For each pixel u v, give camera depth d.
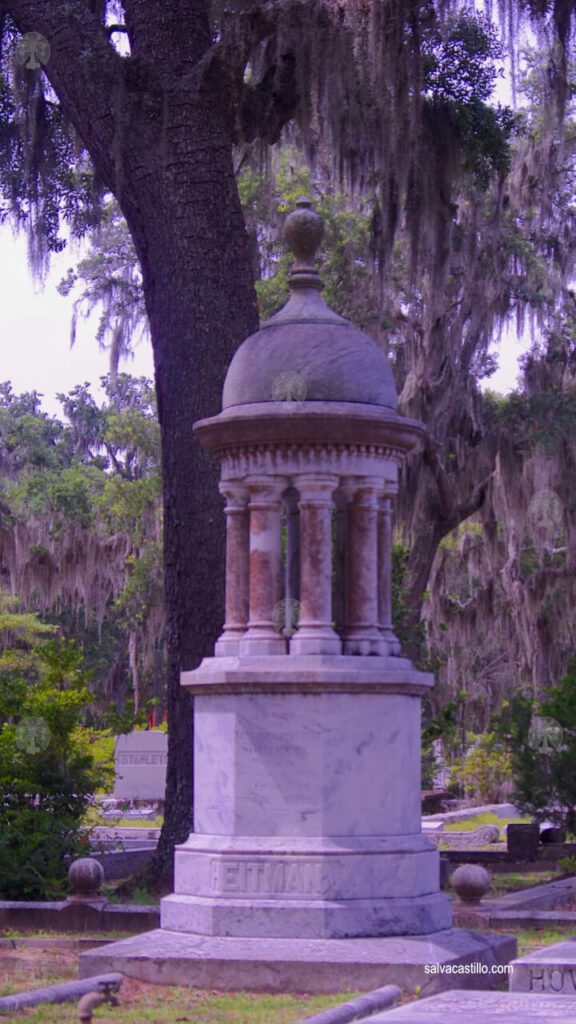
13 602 40.00
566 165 29.23
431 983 8.35
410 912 9.15
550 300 28.47
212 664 9.85
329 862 9.12
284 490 10.19
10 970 9.65
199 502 15.17
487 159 23.91
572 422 26.61
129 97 15.85
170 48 16.03
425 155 20.66
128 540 37.91
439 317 27.72
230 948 8.81
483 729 35.28
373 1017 6.77
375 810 9.41
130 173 15.81
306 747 9.37
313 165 19.30
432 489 27.86
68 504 43.66
